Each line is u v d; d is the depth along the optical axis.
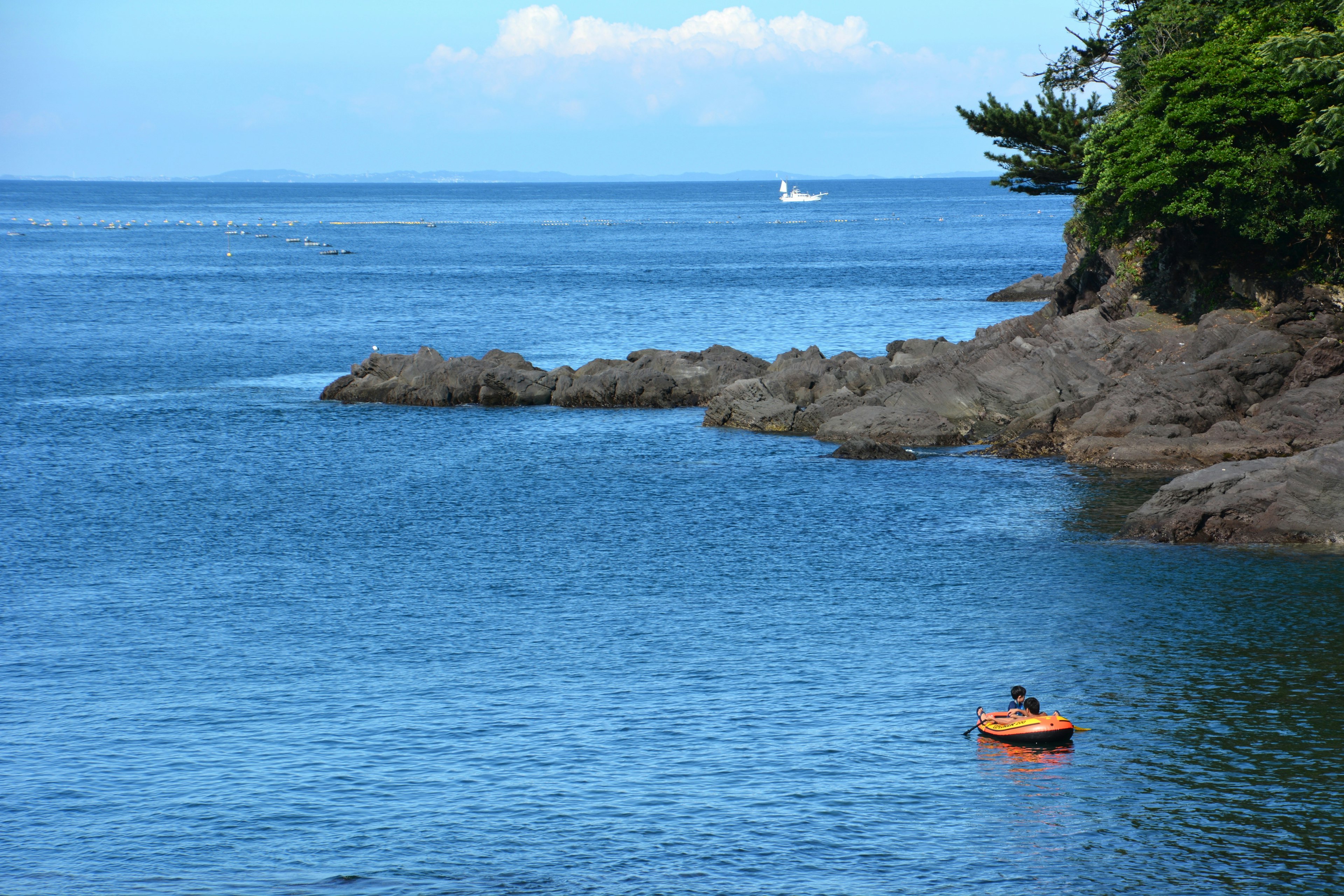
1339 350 81.56
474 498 77.00
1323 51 84.00
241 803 37.47
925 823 35.47
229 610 56.38
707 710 43.97
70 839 35.53
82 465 87.75
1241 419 81.12
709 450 90.06
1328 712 42.03
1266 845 33.84
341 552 65.75
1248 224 90.00
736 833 35.16
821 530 67.62
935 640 50.28
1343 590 54.16
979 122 121.81
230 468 86.69
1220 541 62.03
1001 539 64.56
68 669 49.06
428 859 34.09
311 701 45.56
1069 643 49.34
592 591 58.31
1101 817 35.56
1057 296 124.44
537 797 37.59
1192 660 47.00
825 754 40.16
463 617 54.88
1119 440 80.75
